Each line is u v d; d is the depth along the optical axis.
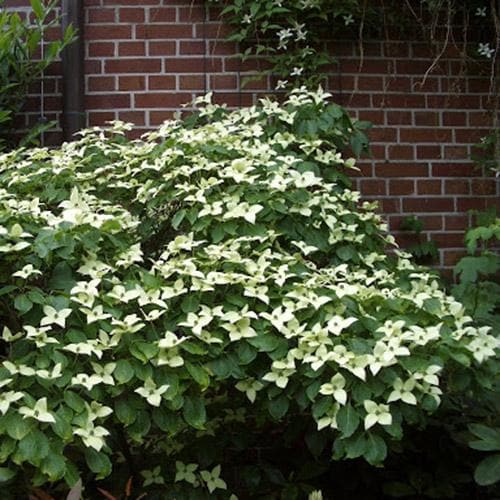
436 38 3.44
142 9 3.35
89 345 1.91
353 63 3.41
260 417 2.68
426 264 3.42
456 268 2.80
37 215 2.15
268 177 2.49
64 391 1.86
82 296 1.99
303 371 1.99
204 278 2.12
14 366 1.84
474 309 2.65
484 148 3.43
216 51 3.37
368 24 3.39
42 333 1.90
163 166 2.50
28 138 3.11
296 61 3.34
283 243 2.50
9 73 3.15
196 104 3.34
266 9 3.29
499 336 2.29
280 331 2.00
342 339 2.02
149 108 3.34
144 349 1.93
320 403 1.93
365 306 2.15
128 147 2.75
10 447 1.74
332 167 2.86
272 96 3.38
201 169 2.47
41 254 1.96
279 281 2.14
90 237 2.07
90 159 2.65
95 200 2.44
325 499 2.74
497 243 3.45
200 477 2.44
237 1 3.30
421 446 2.73
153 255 2.69
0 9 3.33
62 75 3.30
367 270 2.58
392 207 3.42
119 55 3.35
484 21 3.46
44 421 1.77
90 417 1.87
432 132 3.45
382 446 1.91
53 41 3.31
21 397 1.81
